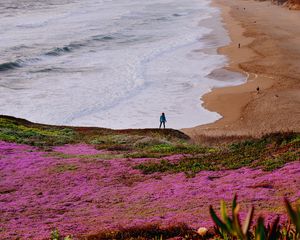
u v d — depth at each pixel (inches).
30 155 1096.8
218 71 2669.8
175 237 469.4
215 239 283.6
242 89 2300.7
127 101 2193.7
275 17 4697.3
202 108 2073.1
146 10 5526.6
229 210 577.9
